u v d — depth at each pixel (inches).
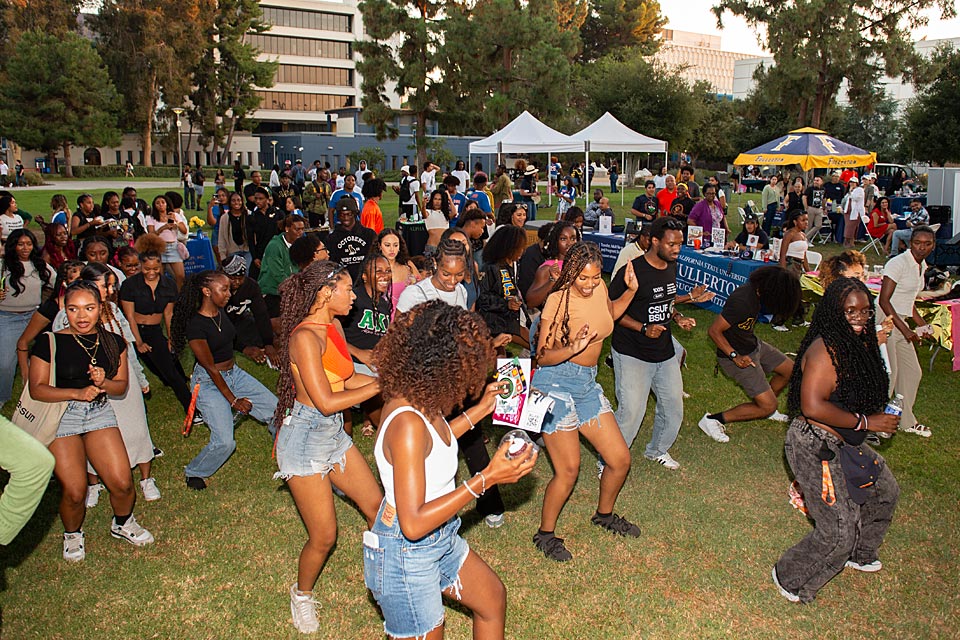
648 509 194.4
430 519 96.3
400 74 1406.3
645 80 1761.8
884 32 1315.2
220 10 2354.8
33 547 177.2
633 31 2760.8
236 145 2780.5
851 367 139.9
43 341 159.5
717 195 536.1
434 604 105.1
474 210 263.9
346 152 2546.8
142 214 469.4
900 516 192.2
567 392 164.7
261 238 427.5
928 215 668.1
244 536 182.4
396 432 97.9
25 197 1277.1
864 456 144.9
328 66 3356.3
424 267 218.1
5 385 261.1
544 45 1282.0
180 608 153.9
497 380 141.1
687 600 156.1
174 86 2225.6
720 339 225.8
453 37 1320.1
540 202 1156.5
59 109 1948.8
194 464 205.5
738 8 1362.0
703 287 217.0
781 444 239.1
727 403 278.1
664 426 214.1
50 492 206.7
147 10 2214.6
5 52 2055.9
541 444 225.5
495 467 100.0
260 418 217.0
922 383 307.4
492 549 175.6
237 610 153.1
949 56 1496.1
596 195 622.2
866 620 149.6
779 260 402.6
